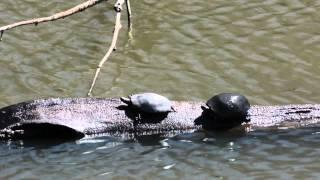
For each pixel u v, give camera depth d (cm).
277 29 4634
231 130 3325
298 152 3206
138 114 3306
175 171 3066
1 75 4000
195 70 4122
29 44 4391
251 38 4522
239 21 4744
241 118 3356
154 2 5047
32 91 3838
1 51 4275
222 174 3047
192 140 3281
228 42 4469
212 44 4447
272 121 3369
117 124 3275
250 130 3331
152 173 3047
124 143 3250
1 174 3023
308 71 4109
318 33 4578
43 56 4250
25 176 3011
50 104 3291
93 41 4484
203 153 3206
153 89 3888
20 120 3228
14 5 4900
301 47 4406
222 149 3228
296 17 4797
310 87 3922
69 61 4212
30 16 4750
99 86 3919
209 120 3334
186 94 3831
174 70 4119
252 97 3800
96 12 4875
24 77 3994
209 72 4100
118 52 4350
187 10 4912
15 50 4297
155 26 4694
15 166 3089
